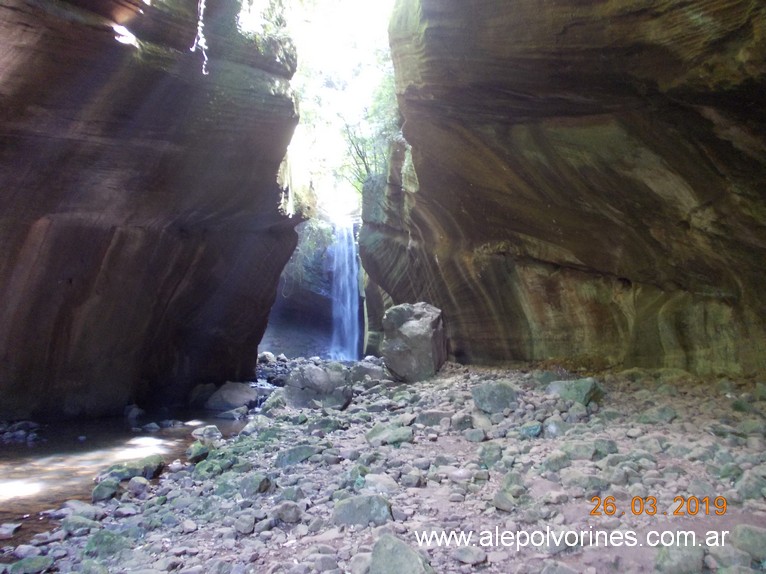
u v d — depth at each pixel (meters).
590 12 5.59
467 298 12.77
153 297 11.98
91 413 11.26
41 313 10.02
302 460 6.60
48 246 9.54
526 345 11.65
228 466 6.88
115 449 8.57
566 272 10.35
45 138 8.11
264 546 4.19
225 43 9.93
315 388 10.75
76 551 4.51
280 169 13.10
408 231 14.94
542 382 9.05
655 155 6.61
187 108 9.52
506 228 10.60
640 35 5.38
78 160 8.78
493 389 7.59
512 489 4.65
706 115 5.62
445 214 12.03
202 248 12.71
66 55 7.24
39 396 10.46
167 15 8.27
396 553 3.46
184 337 14.13
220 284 14.12
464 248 12.20
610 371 9.20
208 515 5.02
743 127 5.46
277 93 10.81
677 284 8.39
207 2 9.41
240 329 15.81
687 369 8.05
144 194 10.16
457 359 13.53
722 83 5.07
